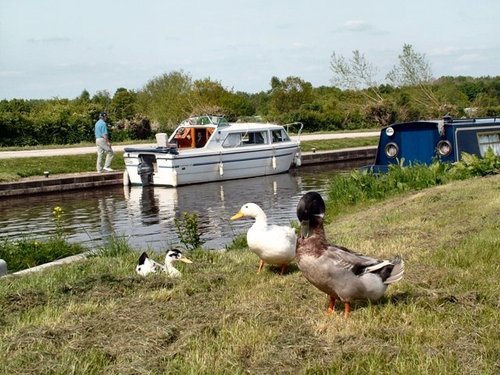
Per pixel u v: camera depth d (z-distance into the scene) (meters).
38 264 13.30
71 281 8.88
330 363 5.59
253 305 7.28
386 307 6.91
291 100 63.22
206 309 7.18
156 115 56.72
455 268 8.50
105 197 27.23
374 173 21.98
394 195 19.20
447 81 62.53
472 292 7.24
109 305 7.57
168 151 29.98
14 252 13.59
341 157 39.59
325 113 57.59
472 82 68.12
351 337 6.16
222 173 31.52
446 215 13.01
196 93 57.75
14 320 7.27
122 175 30.55
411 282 7.81
